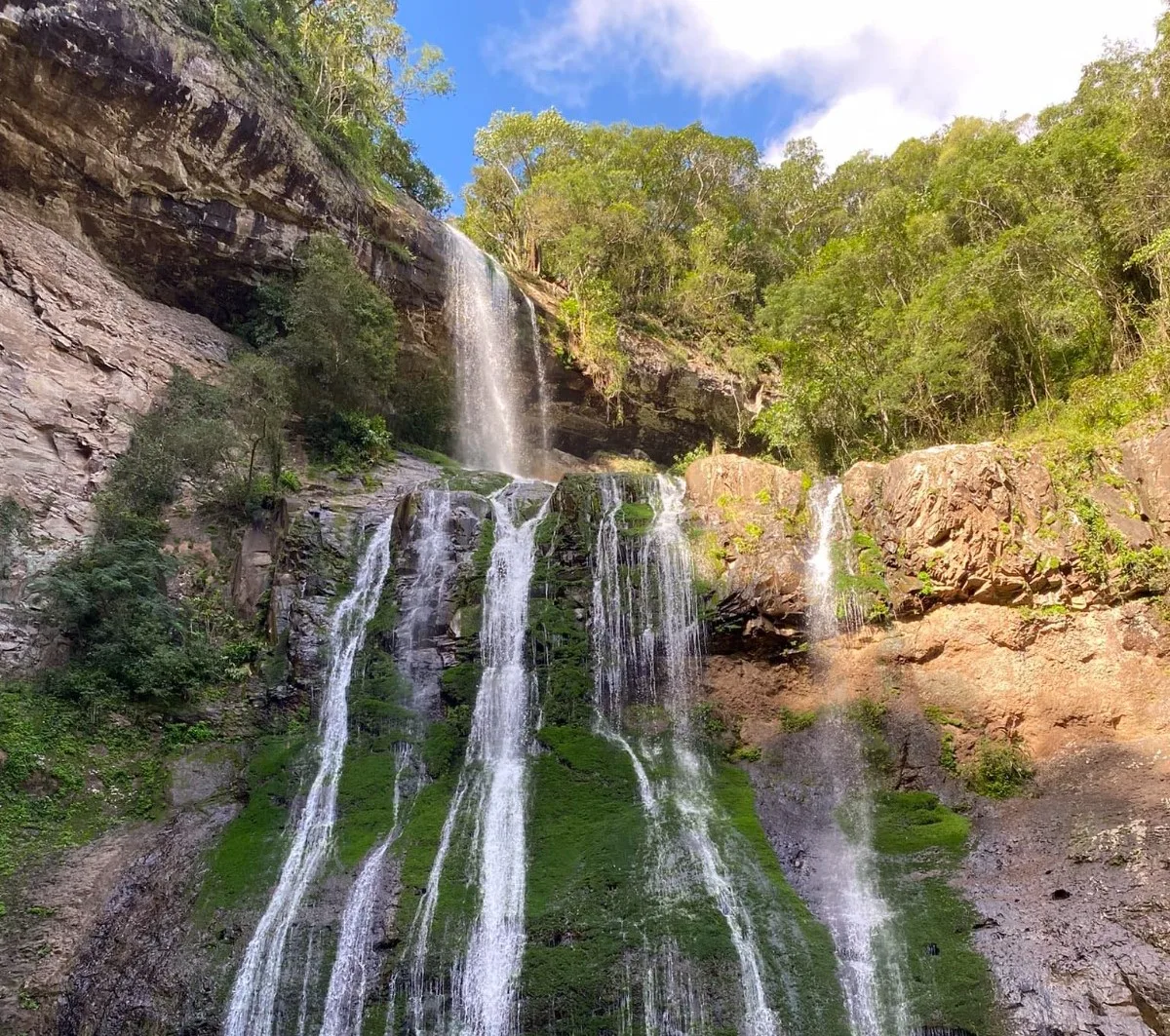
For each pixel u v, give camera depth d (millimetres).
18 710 13844
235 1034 10008
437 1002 10023
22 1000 10375
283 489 20000
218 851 12539
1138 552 13781
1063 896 10469
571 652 15391
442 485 21734
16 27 18469
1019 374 20312
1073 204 19609
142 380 20703
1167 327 17266
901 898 10938
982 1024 9086
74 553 16453
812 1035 9289
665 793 13219
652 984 9828
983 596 14289
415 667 15500
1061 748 13039
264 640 16484
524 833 12352
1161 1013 8719
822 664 14898
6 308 18312
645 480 18141
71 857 12398
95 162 20922
